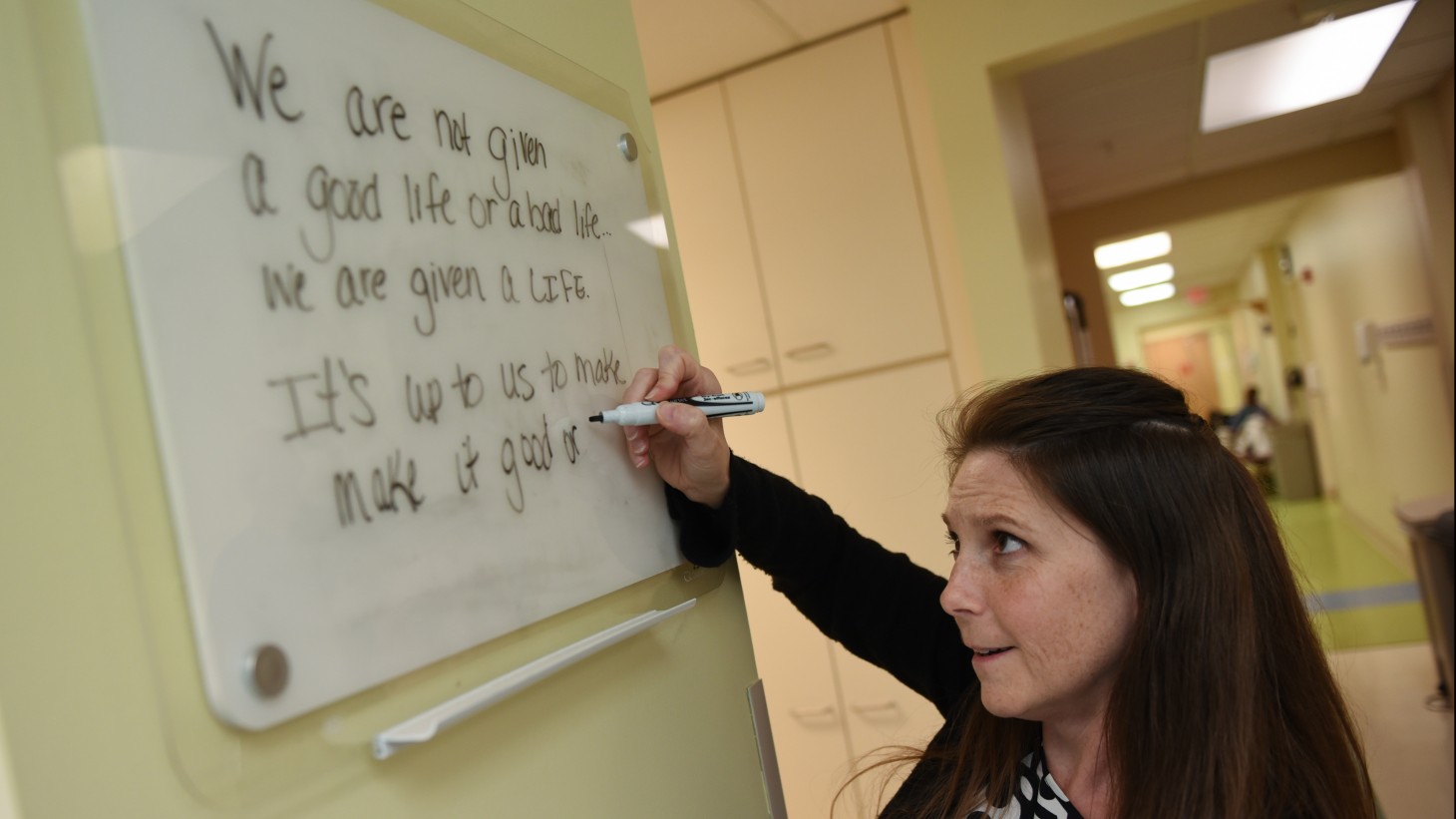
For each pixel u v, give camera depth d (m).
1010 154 2.44
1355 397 7.22
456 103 0.66
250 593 0.46
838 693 2.35
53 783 0.38
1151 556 0.76
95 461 0.41
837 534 1.09
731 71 2.44
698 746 0.85
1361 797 0.79
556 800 0.66
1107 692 0.82
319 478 0.50
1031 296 2.31
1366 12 3.01
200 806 0.43
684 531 0.87
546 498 0.68
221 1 0.49
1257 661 0.76
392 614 0.53
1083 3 2.23
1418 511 3.30
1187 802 0.73
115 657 0.41
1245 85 3.64
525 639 0.64
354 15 0.58
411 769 0.54
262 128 0.50
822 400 2.41
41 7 0.41
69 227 0.41
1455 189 4.15
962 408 0.94
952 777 0.95
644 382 0.80
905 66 2.33
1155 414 0.80
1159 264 8.84
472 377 0.62
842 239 2.38
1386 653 4.36
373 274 0.56
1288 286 9.46
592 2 0.90
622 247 0.85
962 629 0.82
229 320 0.47
